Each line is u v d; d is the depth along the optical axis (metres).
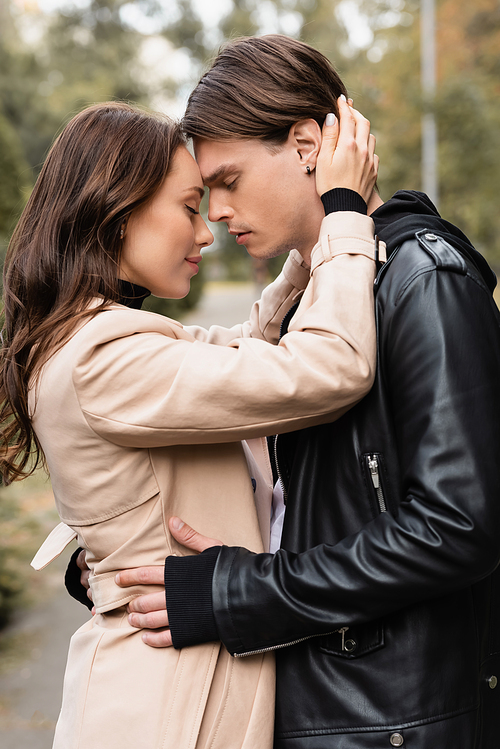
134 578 1.24
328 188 1.31
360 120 1.35
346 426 1.22
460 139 11.55
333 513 1.23
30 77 21.44
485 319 1.14
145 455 1.25
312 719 1.20
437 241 1.20
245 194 1.39
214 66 1.41
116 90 24.31
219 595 1.16
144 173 1.31
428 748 1.12
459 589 1.10
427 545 1.04
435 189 12.25
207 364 1.17
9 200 6.45
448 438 1.06
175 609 1.18
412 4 16.17
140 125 1.34
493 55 13.66
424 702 1.13
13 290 1.36
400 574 1.06
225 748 1.20
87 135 1.33
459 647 1.17
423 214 1.35
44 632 3.79
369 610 1.09
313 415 1.17
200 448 1.32
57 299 1.31
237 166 1.37
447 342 1.10
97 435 1.23
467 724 1.15
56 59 24.11
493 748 1.27
